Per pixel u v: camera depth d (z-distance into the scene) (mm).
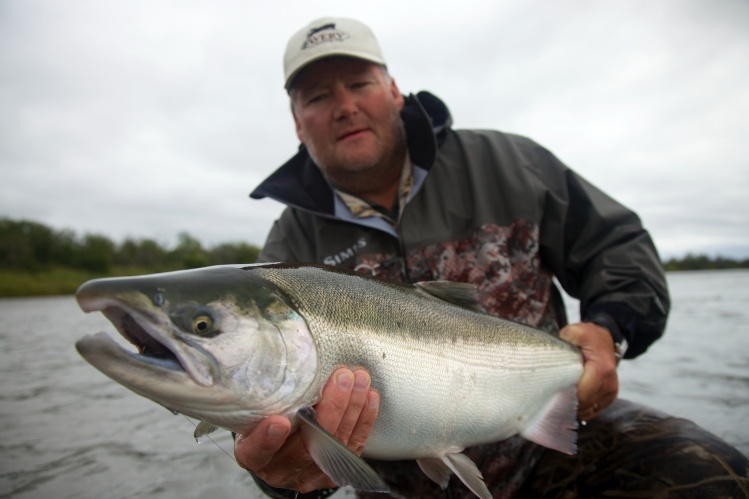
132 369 324
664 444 531
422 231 653
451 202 667
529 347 532
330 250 678
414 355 452
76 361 1692
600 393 567
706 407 879
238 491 651
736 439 720
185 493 646
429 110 760
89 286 332
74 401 1129
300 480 435
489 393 499
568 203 661
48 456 780
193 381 341
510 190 662
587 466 567
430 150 660
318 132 675
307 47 669
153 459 765
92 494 646
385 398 434
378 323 437
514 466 594
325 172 700
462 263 647
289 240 720
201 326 348
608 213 649
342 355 408
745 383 1040
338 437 399
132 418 991
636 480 519
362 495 646
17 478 695
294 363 378
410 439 456
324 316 406
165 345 345
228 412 361
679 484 490
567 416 554
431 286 501
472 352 493
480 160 688
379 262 657
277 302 385
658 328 606
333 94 663
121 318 353
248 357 359
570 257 655
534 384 530
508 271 636
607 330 578
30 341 2277
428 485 604
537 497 589
